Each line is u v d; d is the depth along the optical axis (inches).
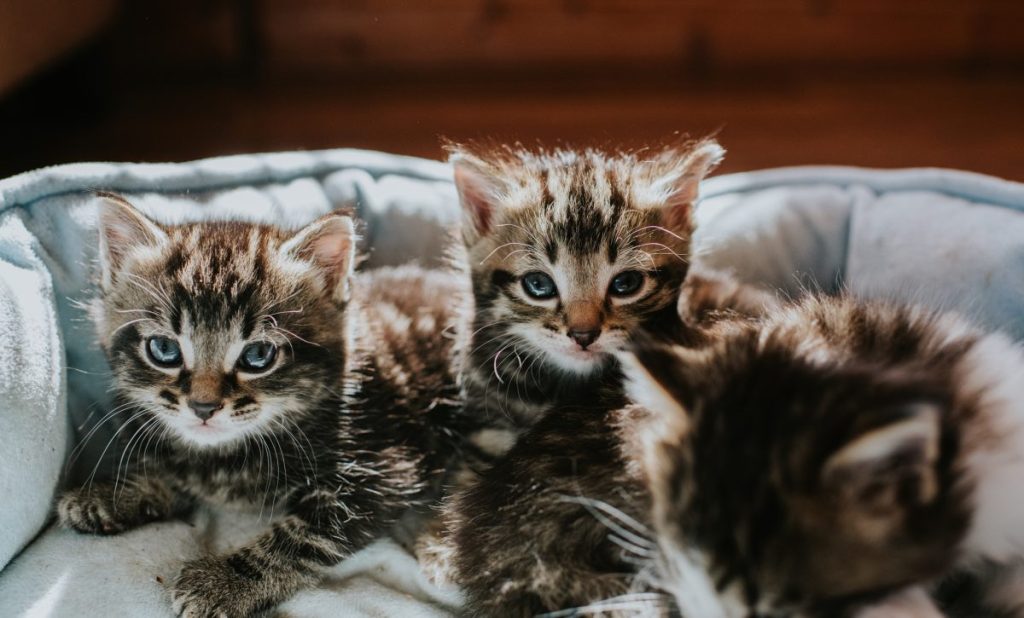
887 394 10.5
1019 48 33.7
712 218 17.6
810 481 10.2
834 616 10.4
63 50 22.9
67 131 25.6
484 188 15.3
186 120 26.9
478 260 15.2
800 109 29.9
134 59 29.7
